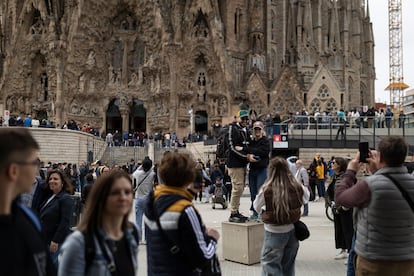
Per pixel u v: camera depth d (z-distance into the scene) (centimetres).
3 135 379
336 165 1288
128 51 7938
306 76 9144
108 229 485
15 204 389
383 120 3756
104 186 479
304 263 1268
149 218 583
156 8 7512
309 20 9444
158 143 6153
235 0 8175
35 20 7581
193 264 560
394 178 609
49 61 7344
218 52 7531
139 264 1249
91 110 7650
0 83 7525
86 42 7538
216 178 2688
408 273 619
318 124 3906
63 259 460
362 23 10419
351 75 9862
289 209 875
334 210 1254
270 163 907
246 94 7800
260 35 8250
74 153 4988
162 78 7556
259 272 1148
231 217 1285
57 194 934
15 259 357
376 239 612
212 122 7544
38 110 7475
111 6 7662
